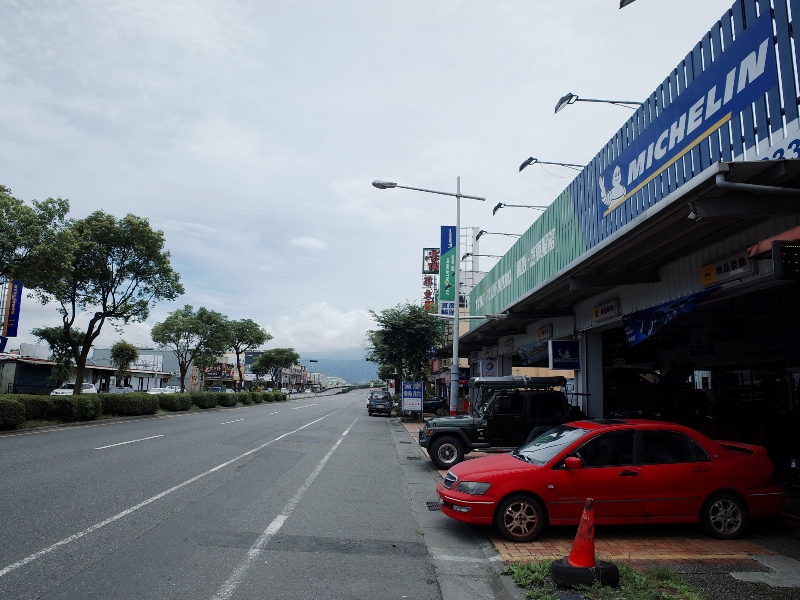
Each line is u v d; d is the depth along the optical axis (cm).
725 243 871
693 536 710
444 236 2259
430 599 498
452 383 1992
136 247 2509
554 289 1240
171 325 4741
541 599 487
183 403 3478
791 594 499
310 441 1800
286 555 603
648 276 1074
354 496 941
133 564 552
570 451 713
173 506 799
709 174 587
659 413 1755
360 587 519
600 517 688
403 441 2000
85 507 773
